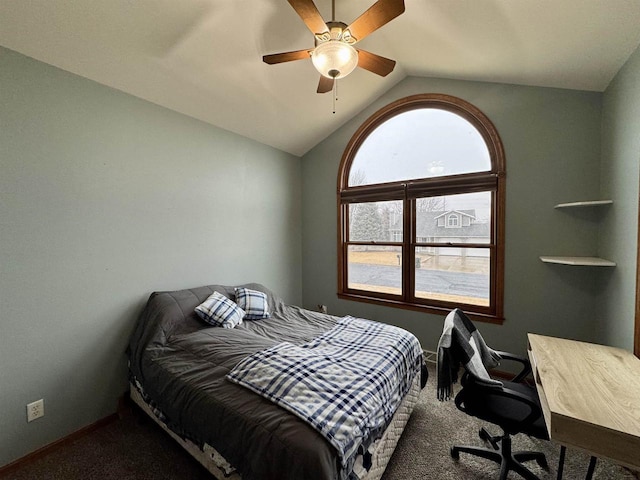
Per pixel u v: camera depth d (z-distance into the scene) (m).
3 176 1.68
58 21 1.64
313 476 1.05
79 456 1.81
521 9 1.66
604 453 1.03
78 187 1.99
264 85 2.63
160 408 1.72
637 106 1.74
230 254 3.15
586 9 1.53
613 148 2.07
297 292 4.12
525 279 2.62
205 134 2.88
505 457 1.60
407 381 1.93
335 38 1.60
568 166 2.42
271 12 1.92
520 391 1.70
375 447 1.46
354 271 3.78
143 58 2.02
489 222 2.85
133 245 2.31
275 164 3.72
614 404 1.17
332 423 1.21
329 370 1.54
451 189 2.97
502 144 2.68
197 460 1.56
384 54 2.68
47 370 1.86
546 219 2.51
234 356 1.77
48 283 1.86
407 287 3.32
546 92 2.48
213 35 1.99
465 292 3.00
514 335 2.68
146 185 2.40
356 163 3.70
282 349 1.73
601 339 2.24
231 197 3.16
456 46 2.28
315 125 3.51
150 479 1.62
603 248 2.22
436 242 3.15
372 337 2.12
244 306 2.70
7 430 1.71
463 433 1.99
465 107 2.85
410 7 1.96
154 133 2.45
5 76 1.68
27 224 1.77
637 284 1.70
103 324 2.13
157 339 2.08
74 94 1.97
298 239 4.12
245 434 1.24
